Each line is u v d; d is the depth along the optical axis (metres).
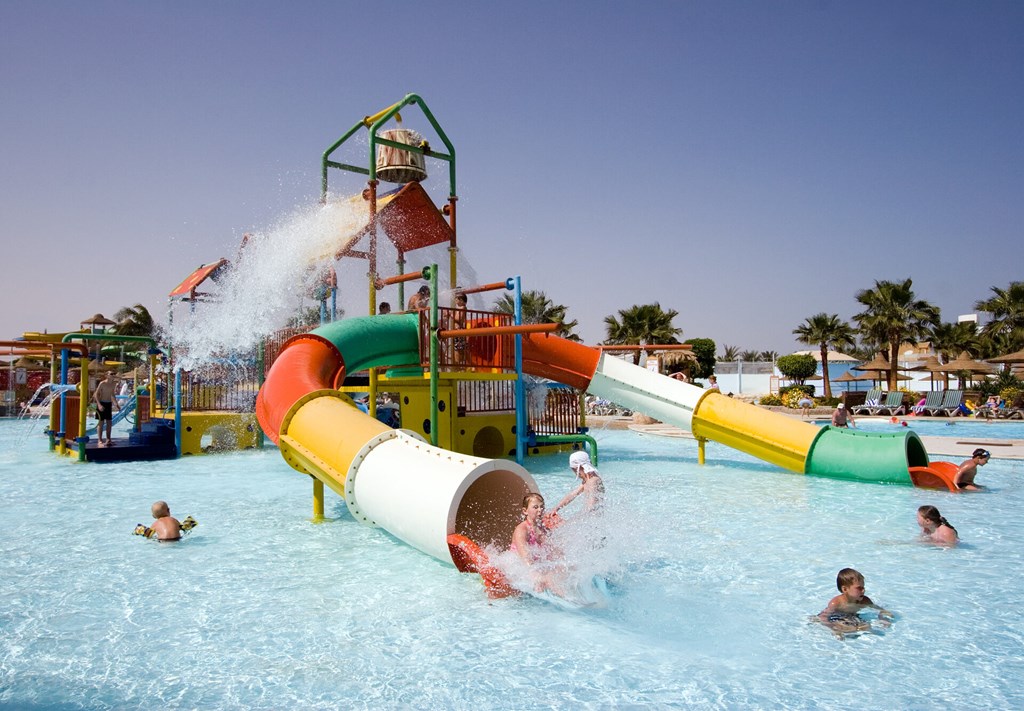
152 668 3.96
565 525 6.26
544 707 3.47
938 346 60.91
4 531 7.52
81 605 5.05
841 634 4.43
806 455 11.09
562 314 45.16
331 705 3.51
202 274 16.34
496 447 13.55
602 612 4.86
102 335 14.33
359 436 6.88
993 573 5.75
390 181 15.16
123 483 10.93
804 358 48.69
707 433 12.22
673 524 7.63
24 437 20.98
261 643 4.32
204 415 14.95
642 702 3.52
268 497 9.61
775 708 3.45
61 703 3.54
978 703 3.49
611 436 19.36
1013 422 24.66
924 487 10.07
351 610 4.93
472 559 5.34
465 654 4.14
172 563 6.19
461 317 11.16
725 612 4.85
